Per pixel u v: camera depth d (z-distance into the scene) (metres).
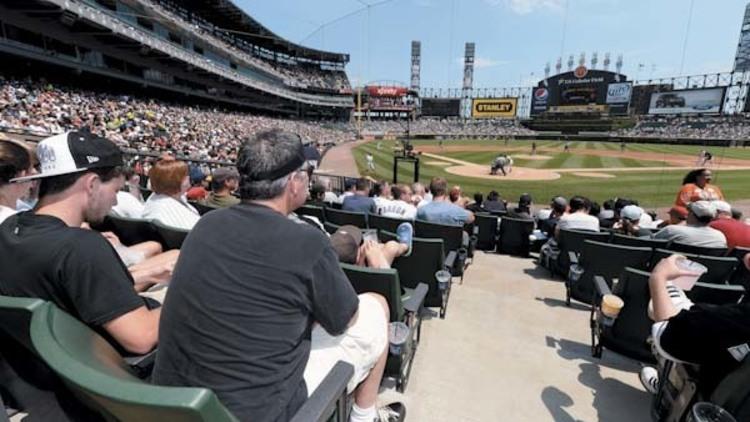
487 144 45.84
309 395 1.36
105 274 1.33
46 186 1.45
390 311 2.14
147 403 0.75
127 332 1.36
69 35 22.17
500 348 2.99
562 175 18.95
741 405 1.34
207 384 1.13
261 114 56.31
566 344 3.06
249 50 54.78
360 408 1.74
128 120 20.12
